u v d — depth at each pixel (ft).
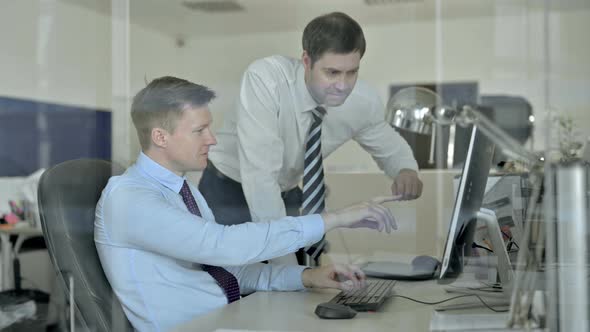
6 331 5.40
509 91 5.54
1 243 5.67
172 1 7.26
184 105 4.79
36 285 5.39
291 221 3.92
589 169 3.55
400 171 5.98
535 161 4.40
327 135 6.09
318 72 6.17
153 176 4.23
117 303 3.70
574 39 5.15
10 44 6.66
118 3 7.06
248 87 6.30
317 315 3.18
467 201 3.67
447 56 5.88
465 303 3.39
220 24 6.66
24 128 6.60
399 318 3.11
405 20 6.21
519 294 3.11
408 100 6.01
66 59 6.90
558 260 3.23
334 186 6.04
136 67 6.90
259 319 3.13
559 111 5.14
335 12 6.31
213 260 3.65
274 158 6.02
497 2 5.64
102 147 6.71
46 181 3.67
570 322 3.01
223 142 6.04
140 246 3.72
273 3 6.25
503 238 3.85
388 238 5.69
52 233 3.61
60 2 6.89
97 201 3.82
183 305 3.80
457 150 5.84
